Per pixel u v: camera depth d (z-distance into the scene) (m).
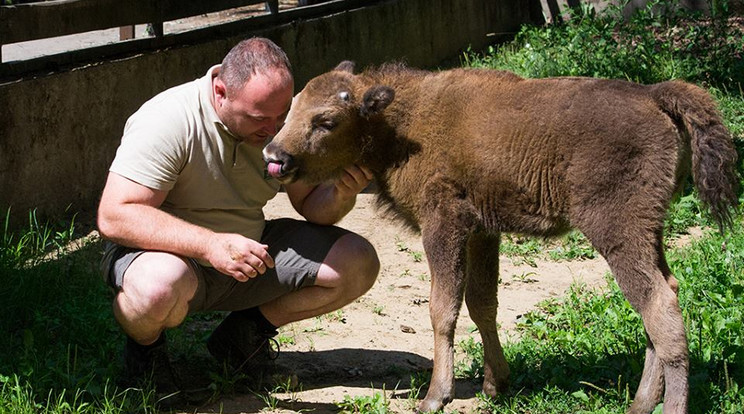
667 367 4.23
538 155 4.43
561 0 13.73
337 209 4.85
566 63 10.93
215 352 5.00
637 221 4.29
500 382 4.80
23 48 10.38
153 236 4.33
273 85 4.34
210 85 4.52
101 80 7.59
